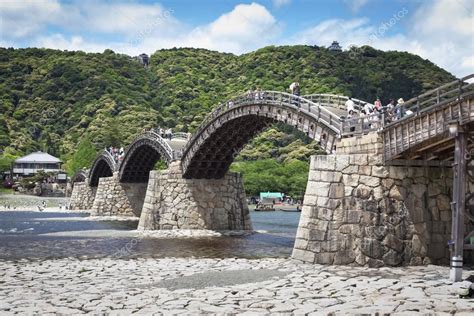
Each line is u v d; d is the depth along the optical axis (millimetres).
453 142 28375
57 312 20031
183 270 31172
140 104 197375
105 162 104250
